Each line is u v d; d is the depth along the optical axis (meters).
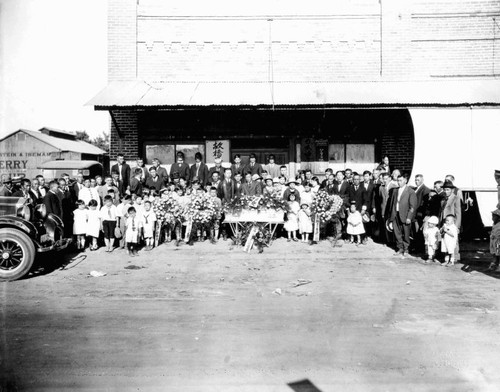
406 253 10.95
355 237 12.95
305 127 15.20
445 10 14.90
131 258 10.41
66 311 6.55
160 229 11.91
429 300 7.07
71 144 26.09
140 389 4.21
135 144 14.97
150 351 5.07
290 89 14.05
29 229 8.61
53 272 9.09
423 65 14.98
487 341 5.34
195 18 14.96
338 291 7.62
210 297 7.27
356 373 4.53
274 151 15.38
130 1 14.84
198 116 15.16
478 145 12.42
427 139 12.41
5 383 4.30
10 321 6.11
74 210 11.82
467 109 12.48
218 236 12.72
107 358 4.89
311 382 4.35
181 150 15.28
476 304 6.84
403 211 10.52
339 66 15.02
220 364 4.74
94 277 8.67
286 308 6.66
